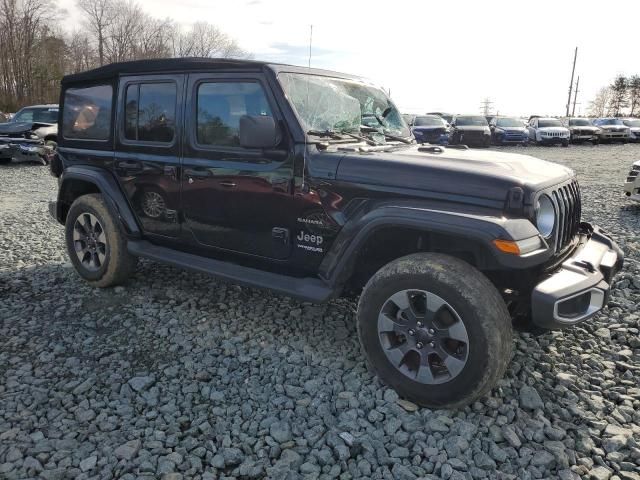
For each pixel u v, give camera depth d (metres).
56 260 5.70
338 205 3.27
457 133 23.55
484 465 2.50
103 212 4.52
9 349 3.67
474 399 2.83
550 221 3.05
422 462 2.55
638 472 2.47
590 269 3.09
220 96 3.71
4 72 49.06
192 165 3.87
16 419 2.86
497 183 2.86
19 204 9.22
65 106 4.91
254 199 3.60
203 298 4.55
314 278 3.52
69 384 3.21
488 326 2.71
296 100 3.50
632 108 69.94
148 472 2.47
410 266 2.90
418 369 2.95
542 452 2.58
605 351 3.63
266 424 2.83
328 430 2.79
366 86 4.23
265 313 4.24
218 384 3.23
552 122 28.17
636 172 8.55
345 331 3.92
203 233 3.96
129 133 4.32
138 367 3.44
